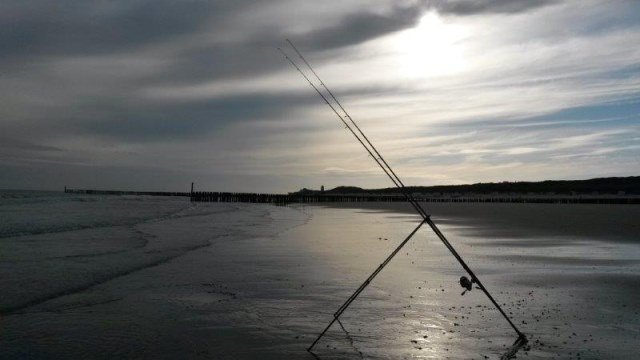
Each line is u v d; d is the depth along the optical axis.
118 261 13.25
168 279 11.20
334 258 14.62
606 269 12.53
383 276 11.57
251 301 9.17
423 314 8.20
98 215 32.88
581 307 8.62
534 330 7.29
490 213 43.03
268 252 15.90
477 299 9.23
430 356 6.25
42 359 6.20
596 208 53.38
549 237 20.66
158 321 7.86
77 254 14.20
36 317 7.95
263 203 93.19
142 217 32.69
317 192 152.00
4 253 14.05
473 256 14.94
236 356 6.31
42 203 48.84
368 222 31.91
